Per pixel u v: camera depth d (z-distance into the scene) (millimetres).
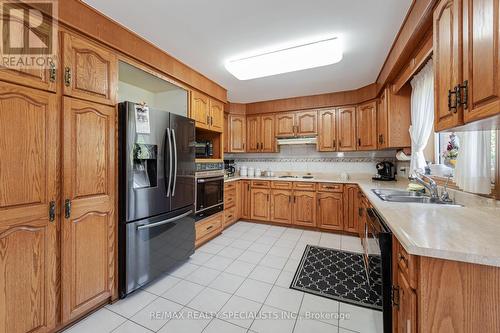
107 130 1741
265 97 3996
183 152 2432
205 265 2426
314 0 1543
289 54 2287
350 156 4000
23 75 1279
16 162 1257
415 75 2195
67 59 1483
